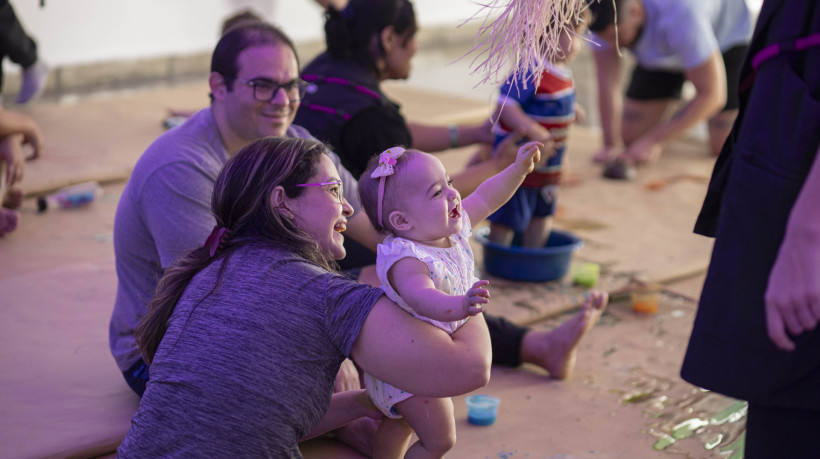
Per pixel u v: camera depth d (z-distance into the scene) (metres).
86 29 8.42
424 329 1.97
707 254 4.52
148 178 2.60
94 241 4.34
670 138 5.81
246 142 2.75
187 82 8.82
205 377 1.93
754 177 1.80
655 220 5.06
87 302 3.64
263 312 1.96
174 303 2.10
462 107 7.21
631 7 5.39
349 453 2.73
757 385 1.82
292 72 2.71
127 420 2.78
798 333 1.67
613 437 2.88
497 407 2.95
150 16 8.87
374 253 3.22
